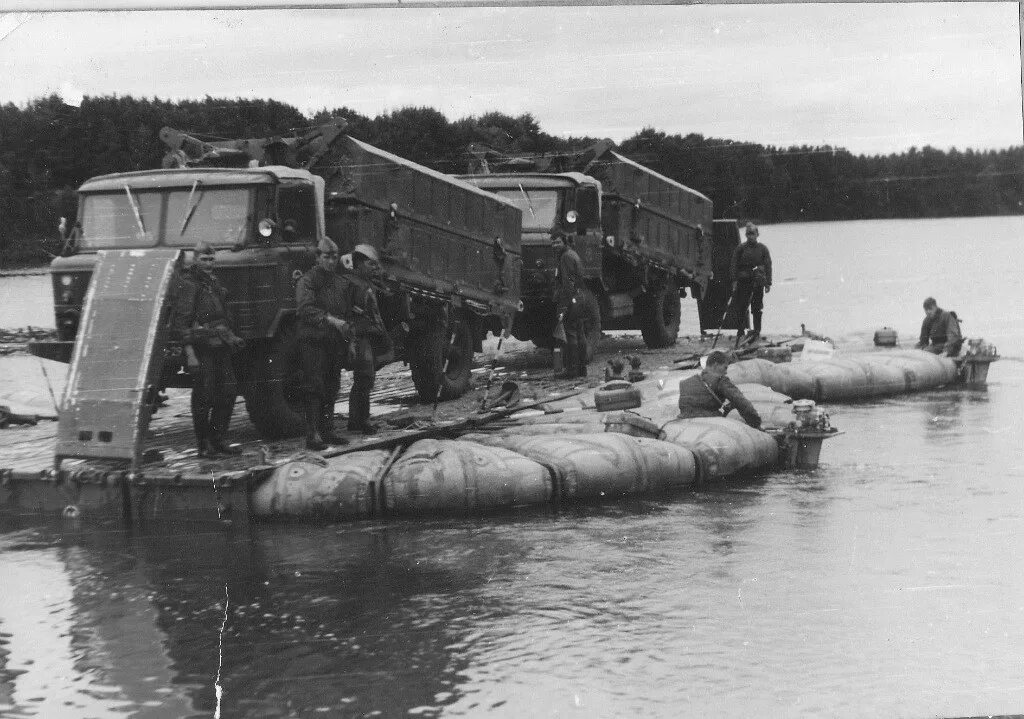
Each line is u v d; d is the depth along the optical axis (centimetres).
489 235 1377
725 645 621
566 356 1455
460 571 752
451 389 1316
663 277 1823
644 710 548
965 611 660
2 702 567
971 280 1986
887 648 616
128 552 810
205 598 707
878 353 1512
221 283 1006
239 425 1177
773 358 1513
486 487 896
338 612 681
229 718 547
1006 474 991
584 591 709
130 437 897
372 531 853
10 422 1206
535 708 551
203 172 1056
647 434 1018
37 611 689
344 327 963
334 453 958
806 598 690
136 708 559
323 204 1097
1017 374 1570
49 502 910
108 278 936
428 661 607
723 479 991
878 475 1002
